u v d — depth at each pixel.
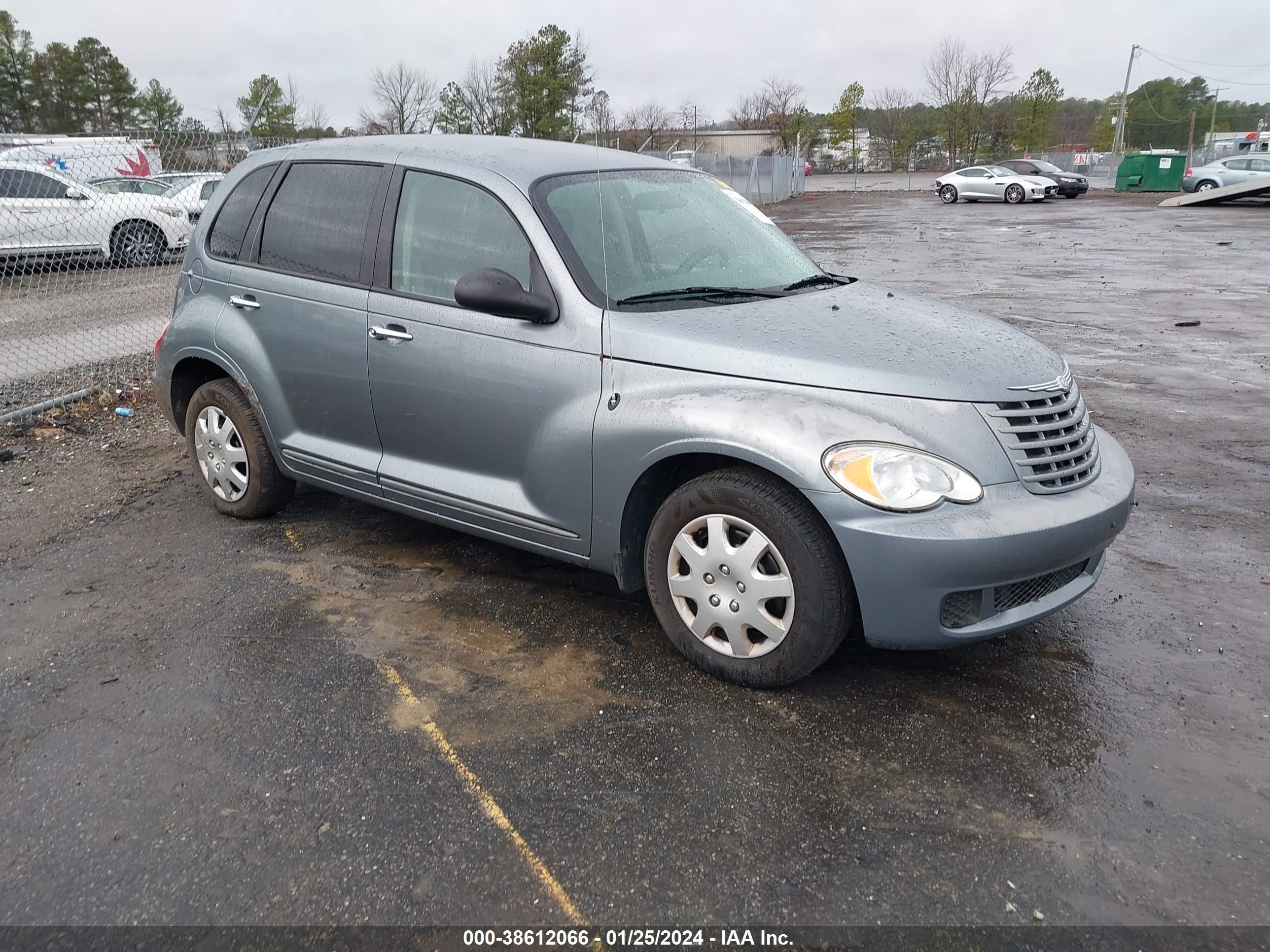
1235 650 3.58
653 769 2.90
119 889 2.46
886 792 2.78
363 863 2.53
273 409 4.54
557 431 3.55
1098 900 2.37
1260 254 17.58
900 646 3.08
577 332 3.52
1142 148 91.75
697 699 3.28
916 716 3.17
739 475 3.19
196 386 5.21
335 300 4.21
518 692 3.34
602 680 3.41
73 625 3.88
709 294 3.74
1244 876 2.44
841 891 2.41
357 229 4.23
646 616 3.89
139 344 9.62
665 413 3.27
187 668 3.53
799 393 3.15
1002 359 3.37
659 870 2.49
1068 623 3.81
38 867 2.54
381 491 4.24
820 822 2.66
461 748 3.02
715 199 4.50
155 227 14.06
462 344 3.79
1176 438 6.29
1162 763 2.91
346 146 4.45
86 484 5.67
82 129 65.19
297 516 5.06
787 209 37.09
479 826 2.66
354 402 4.22
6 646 3.73
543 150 4.21
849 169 79.00
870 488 2.94
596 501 3.52
